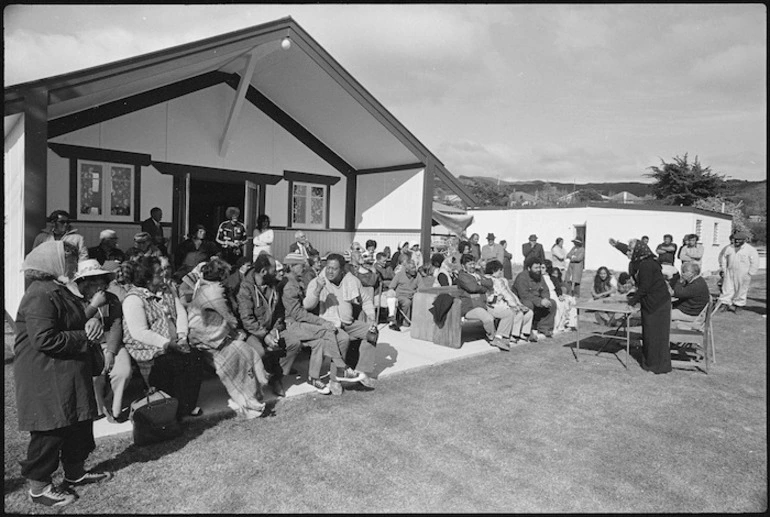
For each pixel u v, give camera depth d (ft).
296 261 23.86
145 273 14.10
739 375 20.68
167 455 11.96
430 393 17.17
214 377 17.79
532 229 89.86
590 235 80.69
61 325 9.60
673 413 16.01
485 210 95.81
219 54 27.27
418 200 39.83
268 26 29.14
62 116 29.63
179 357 13.96
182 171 34.76
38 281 9.47
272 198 40.32
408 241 40.60
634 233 76.43
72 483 10.43
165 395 12.97
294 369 19.07
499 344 24.04
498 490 10.91
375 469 11.63
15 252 21.48
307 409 15.26
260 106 38.93
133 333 13.37
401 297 28.30
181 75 31.81
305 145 42.14
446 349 23.52
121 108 31.86
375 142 39.60
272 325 17.15
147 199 33.45
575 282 42.68
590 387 18.47
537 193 267.80
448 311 23.90
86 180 30.96
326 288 17.92
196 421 13.96
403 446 12.90
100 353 10.97
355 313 18.66
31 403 9.29
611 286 32.45
